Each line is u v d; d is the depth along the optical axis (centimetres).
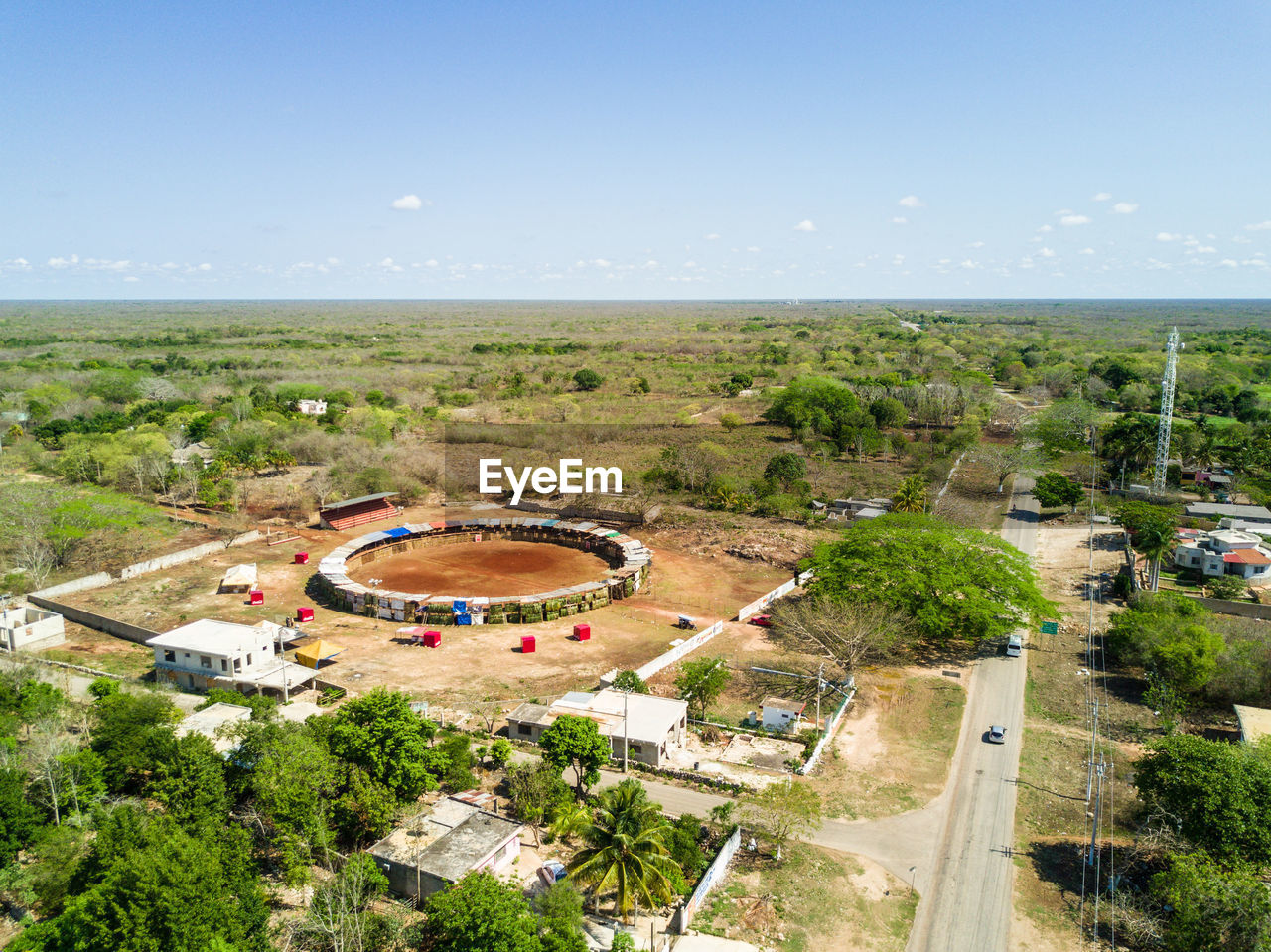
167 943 3669
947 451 16612
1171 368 12794
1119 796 5569
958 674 7550
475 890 3897
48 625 8069
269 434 15975
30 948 3738
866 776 5819
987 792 5628
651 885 4331
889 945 4231
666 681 7288
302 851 4550
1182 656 6819
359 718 5178
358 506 12850
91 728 5916
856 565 8388
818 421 18238
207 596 9356
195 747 5119
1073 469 14825
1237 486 13325
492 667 7631
